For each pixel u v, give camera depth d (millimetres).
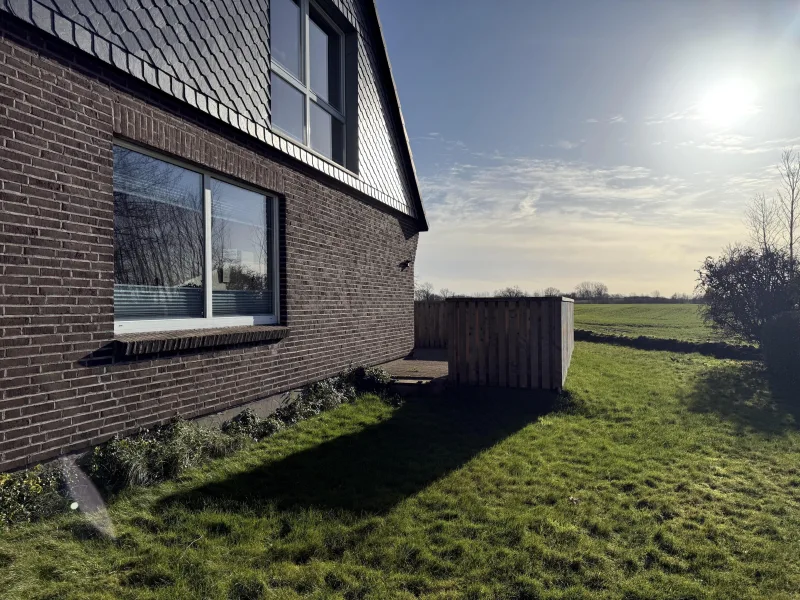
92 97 4273
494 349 8344
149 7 4820
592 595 3047
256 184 6469
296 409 6902
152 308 5109
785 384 10102
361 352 9539
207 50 5574
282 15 7457
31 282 3770
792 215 16547
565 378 9727
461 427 6773
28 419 3744
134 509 3824
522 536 3729
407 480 4824
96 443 4301
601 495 4602
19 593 2740
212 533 3619
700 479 5082
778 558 3561
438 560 3375
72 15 4059
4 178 3586
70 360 4062
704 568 3406
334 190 8516
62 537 3332
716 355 14227
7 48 3621
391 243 11102
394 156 11148
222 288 6109
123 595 2852
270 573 3162
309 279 7680
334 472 4930
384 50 10242
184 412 5289
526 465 5312
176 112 5199
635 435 6574
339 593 2992
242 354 6191
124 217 4785
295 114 7691
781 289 12547
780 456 5891
